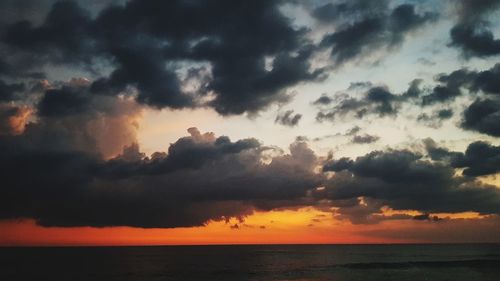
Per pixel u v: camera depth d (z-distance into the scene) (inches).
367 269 3644.2
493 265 3732.8
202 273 3560.5
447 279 2763.3
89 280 3080.7
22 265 4439.0
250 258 5748.0
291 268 3961.6
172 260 5315.0
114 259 5575.8
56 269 3954.2
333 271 3563.0
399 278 2878.9
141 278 3189.0
